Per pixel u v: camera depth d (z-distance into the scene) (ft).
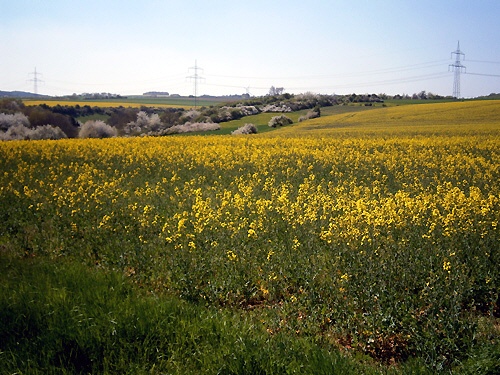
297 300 24.23
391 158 82.64
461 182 62.03
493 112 213.25
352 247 29.94
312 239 32.73
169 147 106.01
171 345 18.45
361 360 19.49
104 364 17.25
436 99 398.42
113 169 76.74
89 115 297.33
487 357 18.03
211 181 66.59
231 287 25.90
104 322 19.58
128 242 33.30
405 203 40.19
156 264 29.48
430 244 30.68
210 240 32.63
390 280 25.18
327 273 27.37
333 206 43.55
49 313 20.13
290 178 67.05
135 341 18.58
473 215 37.19
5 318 19.92
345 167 76.95
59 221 40.14
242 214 41.96
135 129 256.93
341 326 21.79
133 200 50.83
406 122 200.64
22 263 27.94
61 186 58.08
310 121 242.58
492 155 86.38
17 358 17.29
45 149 101.45
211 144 115.34
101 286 23.68
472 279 25.25
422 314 22.35
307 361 17.76
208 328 19.66
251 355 17.60
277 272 27.73
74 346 18.22
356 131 161.79
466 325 20.59
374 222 33.37
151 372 16.99
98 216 41.68
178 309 21.48
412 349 20.44
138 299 22.33
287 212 39.58
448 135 132.77
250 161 82.33
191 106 389.39
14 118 208.13
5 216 42.34
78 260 30.96
